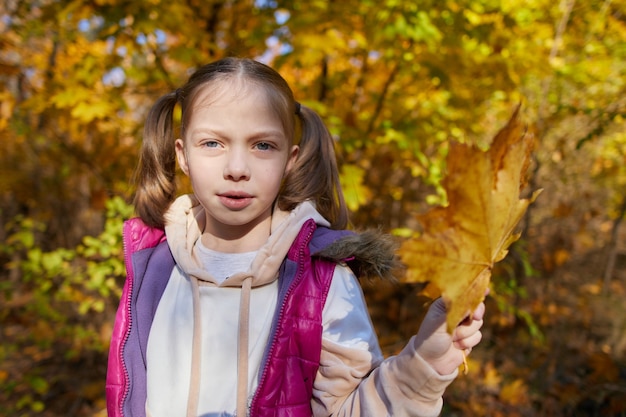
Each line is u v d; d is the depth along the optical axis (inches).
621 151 176.1
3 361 148.6
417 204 168.2
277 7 114.3
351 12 105.3
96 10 104.1
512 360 144.3
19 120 131.0
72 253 133.4
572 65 144.0
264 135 39.3
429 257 22.8
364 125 124.1
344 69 135.2
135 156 130.4
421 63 109.0
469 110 125.3
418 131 120.5
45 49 141.7
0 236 190.1
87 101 111.3
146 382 42.4
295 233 41.7
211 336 41.0
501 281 134.4
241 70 40.6
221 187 39.0
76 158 135.4
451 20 109.2
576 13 145.2
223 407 39.6
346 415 35.3
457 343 29.5
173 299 44.1
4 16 146.3
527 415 121.6
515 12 123.1
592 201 197.8
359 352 37.4
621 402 121.9
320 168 47.4
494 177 23.2
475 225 23.3
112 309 152.7
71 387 139.5
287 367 38.1
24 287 182.9
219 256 44.1
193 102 40.7
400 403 31.8
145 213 47.6
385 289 162.9
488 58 111.2
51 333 140.2
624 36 151.9
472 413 121.2
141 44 109.7
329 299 39.6
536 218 189.2
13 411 130.4
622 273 190.5
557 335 151.2
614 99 150.3
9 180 143.5
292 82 133.8
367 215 163.3
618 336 148.0
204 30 124.5
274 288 41.7
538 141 148.6
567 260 173.9
